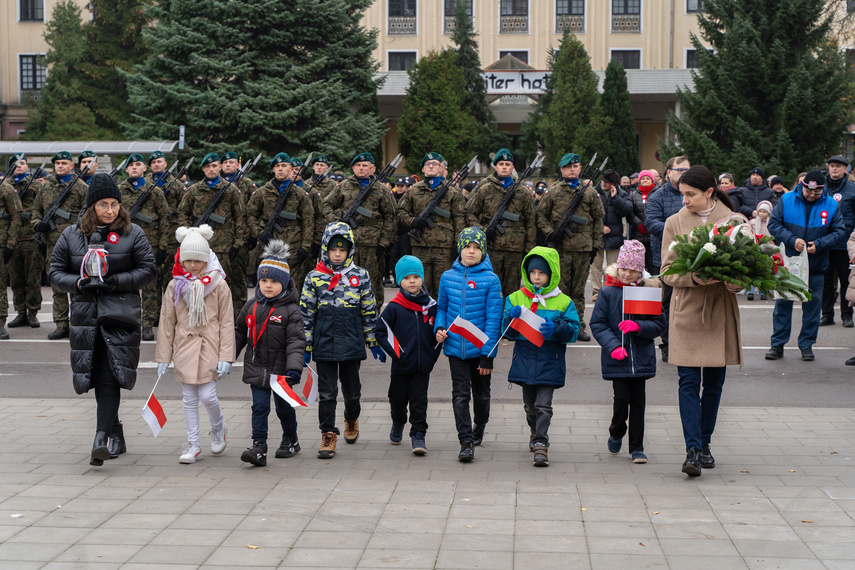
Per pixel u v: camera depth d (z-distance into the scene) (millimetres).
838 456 6113
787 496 5195
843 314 12164
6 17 44906
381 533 4645
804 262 9594
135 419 7375
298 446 6359
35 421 7305
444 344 6324
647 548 4406
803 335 9891
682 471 5629
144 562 4277
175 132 25359
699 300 5707
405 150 32125
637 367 5969
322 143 25250
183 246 6090
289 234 11711
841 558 4262
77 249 5918
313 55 26266
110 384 5930
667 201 9469
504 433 6906
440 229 10898
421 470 5875
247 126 24875
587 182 10859
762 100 27281
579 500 5160
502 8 43000
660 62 42344
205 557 4336
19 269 12336
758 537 4535
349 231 6340
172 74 25750
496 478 5656
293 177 11789
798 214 9633
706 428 5902
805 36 27188
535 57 42812
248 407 7824
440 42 43000
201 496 5305
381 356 6488
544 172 32344
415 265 6379
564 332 5992
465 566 4203
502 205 10781
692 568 4160
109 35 37438
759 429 6902
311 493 5348
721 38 28203
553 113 32094
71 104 36062
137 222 11625
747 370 9344
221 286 6188
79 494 5352
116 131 36656
